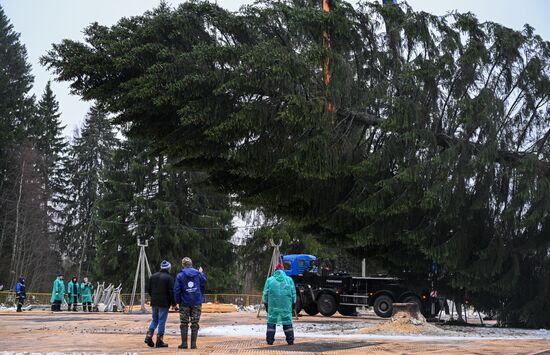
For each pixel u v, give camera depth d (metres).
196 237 53.69
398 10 22.20
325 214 23.34
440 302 30.12
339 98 21.11
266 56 18.84
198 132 20.72
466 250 22.30
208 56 19.12
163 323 12.73
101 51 20.09
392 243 24.02
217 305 35.84
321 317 30.86
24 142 63.22
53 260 68.25
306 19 20.20
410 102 21.30
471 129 22.05
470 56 21.64
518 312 23.86
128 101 20.30
